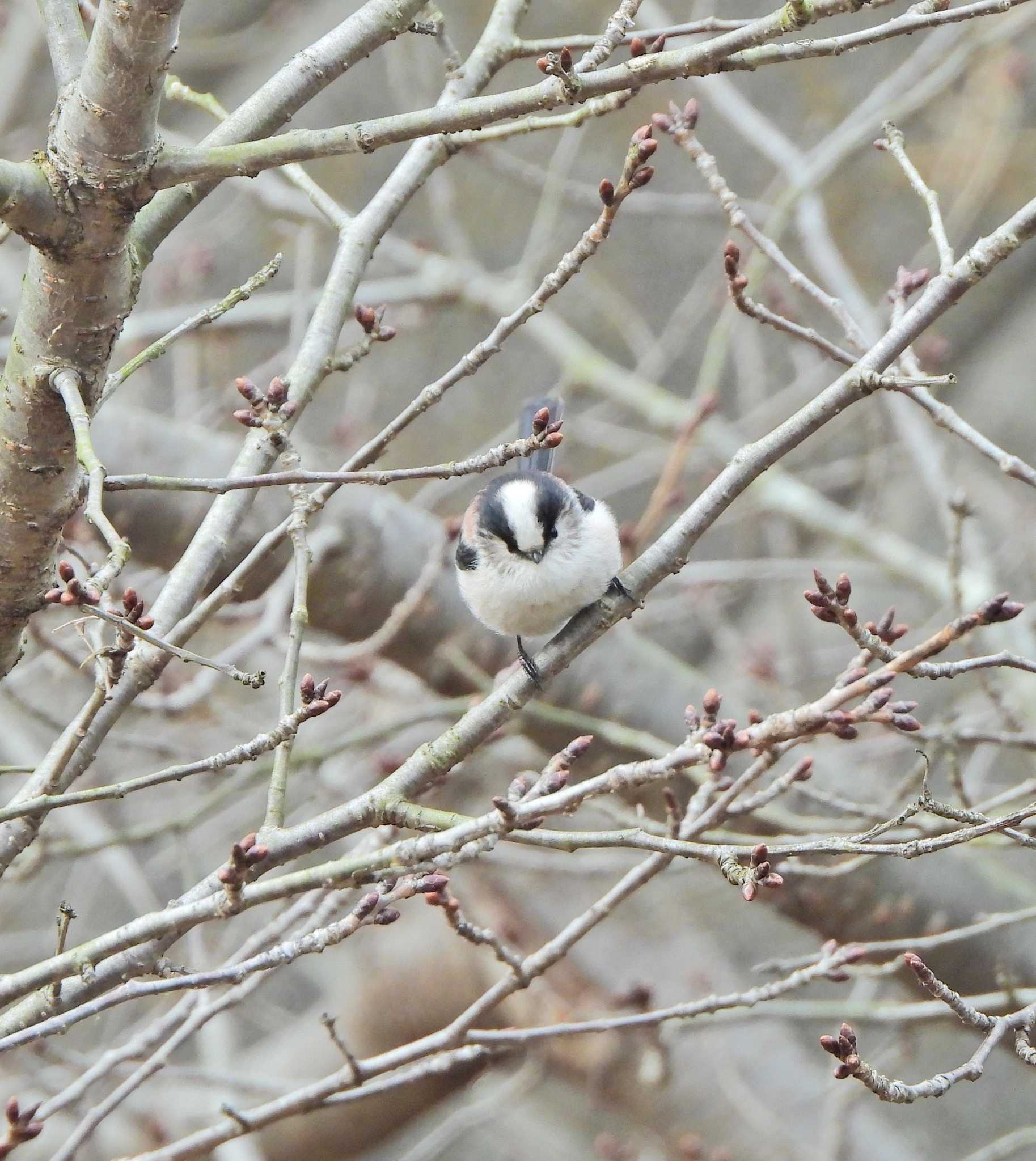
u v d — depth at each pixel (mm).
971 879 10633
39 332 5789
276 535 6949
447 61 7867
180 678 12445
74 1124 12102
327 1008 13391
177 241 19719
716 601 15547
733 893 16609
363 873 5414
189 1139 7066
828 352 6898
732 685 15352
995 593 13875
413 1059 7016
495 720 6441
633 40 6371
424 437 20938
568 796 5500
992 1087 16719
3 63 18422
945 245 6570
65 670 10625
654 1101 13047
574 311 20906
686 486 18078
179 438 10875
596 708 11164
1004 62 18109
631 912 14609
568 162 15344
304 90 6273
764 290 15367
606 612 6844
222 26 22172
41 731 14211
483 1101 14898
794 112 20125
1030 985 10273
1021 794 7910
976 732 8055
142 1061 8727
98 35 5195
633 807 11352
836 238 19641
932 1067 16812
